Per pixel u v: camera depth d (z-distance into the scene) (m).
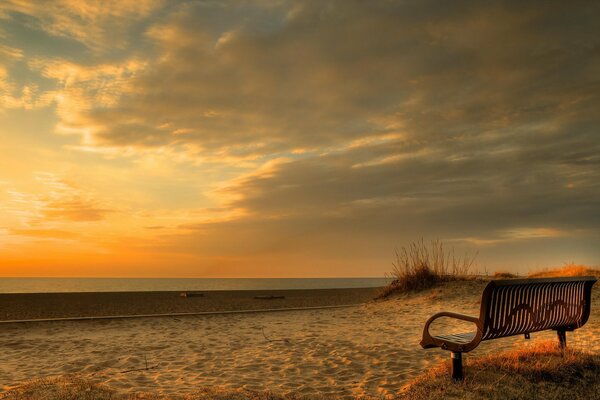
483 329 4.46
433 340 4.94
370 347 7.22
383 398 4.71
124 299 20.27
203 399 4.49
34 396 4.58
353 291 27.33
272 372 5.94
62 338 8.66
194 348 7.62
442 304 12.13
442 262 15.01
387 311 12.05
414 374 5.58
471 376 4.88
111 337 8.78
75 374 5.90
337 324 10.23
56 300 19.41
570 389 4.57
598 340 6.87
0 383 5.49
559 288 5.43
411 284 14.66
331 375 5.73
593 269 14.52
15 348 7.74
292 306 15.89
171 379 5.65
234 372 5.97
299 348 7.40
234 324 10.51
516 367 5.01
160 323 10.64
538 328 5.19
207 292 26.66
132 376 5.82
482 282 13.88
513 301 4.75
